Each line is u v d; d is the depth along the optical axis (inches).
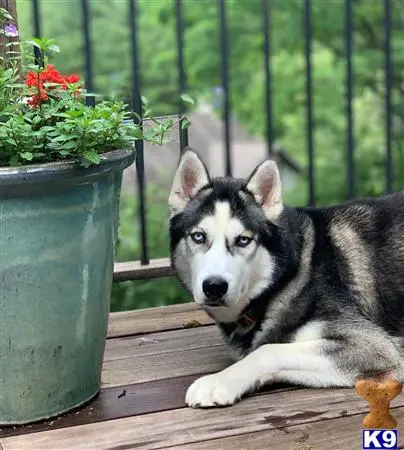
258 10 146.9
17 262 55.4
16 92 60.2
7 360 57.1
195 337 72.1
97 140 57.3
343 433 56.7
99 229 58.6
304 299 63.9
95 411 60.2
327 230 66.6
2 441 56.9
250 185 63.5
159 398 61.8
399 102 146.2
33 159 55.8
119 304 95.0
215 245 61.8
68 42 189.9
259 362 61.5
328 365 62.0
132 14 79.7
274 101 169.3
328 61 166.6
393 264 66.4
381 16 151.5
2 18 65.2
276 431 57.1
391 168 92.7
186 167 64.4
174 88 174.2
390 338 63.2
